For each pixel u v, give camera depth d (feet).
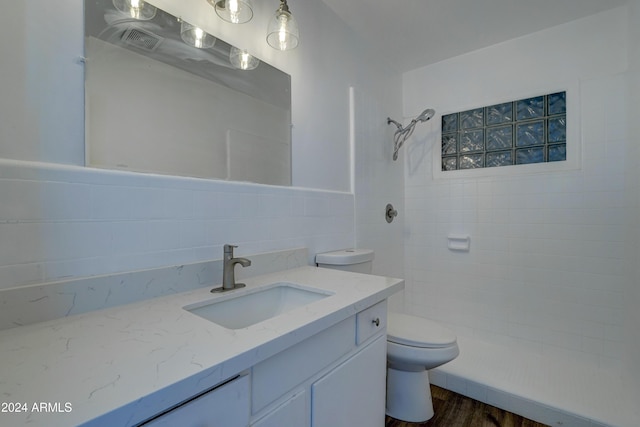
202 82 3.59
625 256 5.49
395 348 4.54
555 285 6.24
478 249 7.14
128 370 1.59
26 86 2.37
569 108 6.11
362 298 2.98
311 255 5.05
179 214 3.28
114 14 2.88
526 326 6.53
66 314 2.43
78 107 2.63
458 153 7.47
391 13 5.77
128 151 2.93
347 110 6.10
